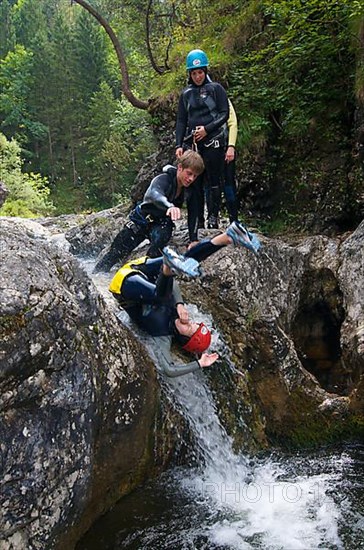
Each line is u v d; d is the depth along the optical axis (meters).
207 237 5.04
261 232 6.78
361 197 6.29
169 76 8.50
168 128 8.04
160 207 3.71
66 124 38.47
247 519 3.13
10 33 46.78
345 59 6.55
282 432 4.18
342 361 4.78
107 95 35.16
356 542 2.95
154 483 3.25
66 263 2.81
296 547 2.90
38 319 2.26
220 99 4.68
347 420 4.20
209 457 3.62
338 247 5.51
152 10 13.20
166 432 3.36
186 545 2.89
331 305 5.28
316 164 6.73
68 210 34.34
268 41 7.33
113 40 9.98
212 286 4.45
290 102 6.89
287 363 4.37
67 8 56.00
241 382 4.12
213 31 8.45
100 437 2.74
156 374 3.34
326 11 6.09
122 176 33.56
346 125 6.64
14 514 2.10
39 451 2.21
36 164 38.94
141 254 5.06
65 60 39.53
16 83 39.28
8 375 2.11
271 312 4.54
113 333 2.97
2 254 2.41
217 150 4.89
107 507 2.97
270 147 7.08
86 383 2.46
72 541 2.54
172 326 3.56
